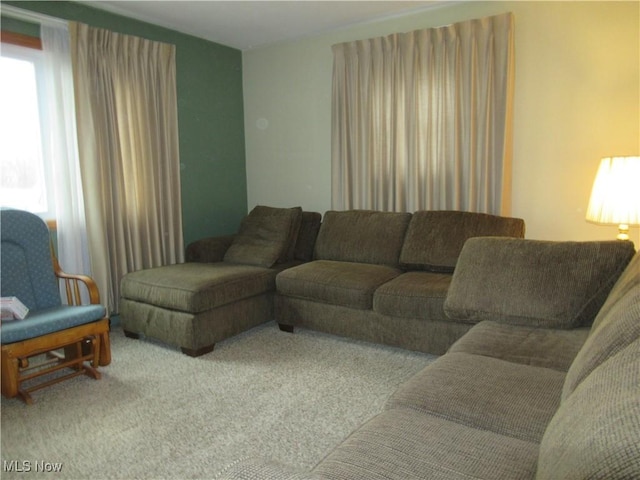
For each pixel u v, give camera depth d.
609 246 1.94
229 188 4.56
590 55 3.03
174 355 2.86
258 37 4.17
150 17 3.61
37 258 2.71
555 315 1.91
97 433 1.97
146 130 3.61
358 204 3.90
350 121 3.88
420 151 3.59
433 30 3.41
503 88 3.21
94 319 2.52
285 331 3.28
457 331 2.53
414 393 1.37
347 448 1.09
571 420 0.72
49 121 3.09
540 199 3.29
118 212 3.43
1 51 2.88
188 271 3.15
